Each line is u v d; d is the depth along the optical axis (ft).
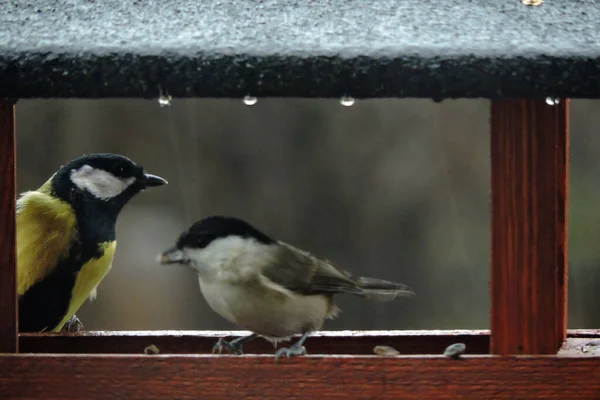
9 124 20.24
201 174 51.60
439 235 50.37
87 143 51.26
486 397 19.86
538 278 19.76
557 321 20.24
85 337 23.85
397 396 19.98
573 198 43.86
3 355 20.20
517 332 19.88
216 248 22.21
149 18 19.19
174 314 49.39
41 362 20.16
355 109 51.08
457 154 50.55
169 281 49.80
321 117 51.42
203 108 51.49
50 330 28.35
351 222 50.90
